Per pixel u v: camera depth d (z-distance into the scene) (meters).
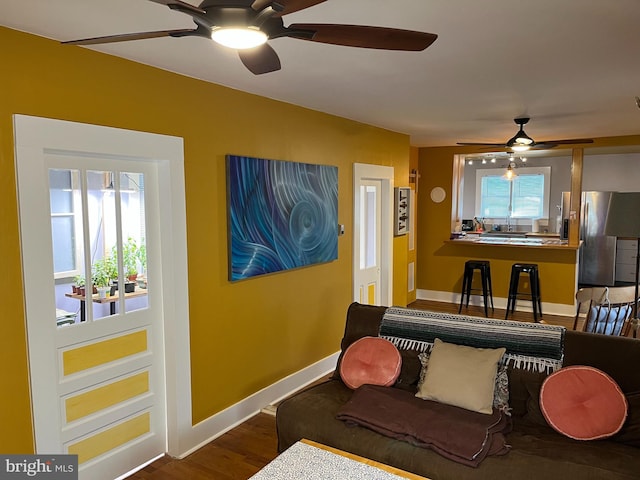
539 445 2.31
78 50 2.36
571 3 1.85
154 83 2.74
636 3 1.85
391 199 5.50
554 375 2.56
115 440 2.75
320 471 1.85
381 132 5.26
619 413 2.34
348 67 2.77
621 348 2.56
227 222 3.29
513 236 8.80
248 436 3.29
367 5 1.87
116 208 2.68
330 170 4.32
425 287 7.59
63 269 2.45
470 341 2.90
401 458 2.28
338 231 4.54
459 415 2.48
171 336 2.95
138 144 2.64
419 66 2.75
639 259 3.41
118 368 2.74
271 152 3.67
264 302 3.70
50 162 2.35
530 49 2.44
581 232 8.57
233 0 1.35
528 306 6.79
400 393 2.79
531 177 9.31
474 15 1.98
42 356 2.28
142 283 2.86
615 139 5.99
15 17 1.97
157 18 2.00
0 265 2.11
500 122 4.84
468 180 9.94
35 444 2.28
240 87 3.27
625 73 2.91
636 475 2.03
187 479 2.79
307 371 4.23
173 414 3.00
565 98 3.65
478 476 2.11
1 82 2.08
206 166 3.11
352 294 4.84
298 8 1.38
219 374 3.32
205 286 3.16
